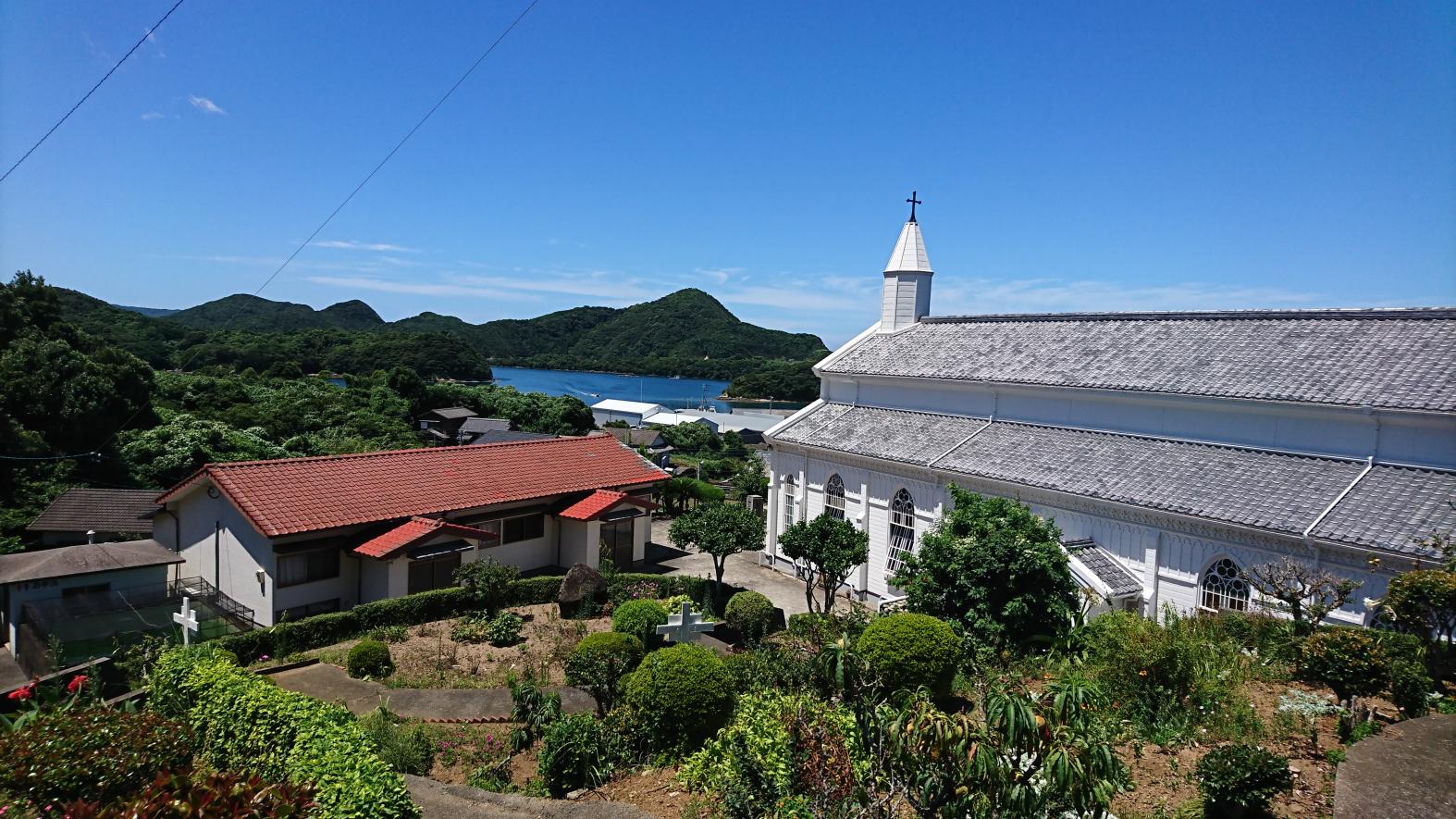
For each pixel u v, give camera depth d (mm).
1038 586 20016
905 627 16734
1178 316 29469
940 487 29422
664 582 30953
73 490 42094
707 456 89312
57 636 24188
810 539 26594
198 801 8453
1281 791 11055
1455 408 19219
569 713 18188
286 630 24406
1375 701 14250
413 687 20875
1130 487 23703
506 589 29000
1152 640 15438
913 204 40688
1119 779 8797
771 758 12508
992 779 8273
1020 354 32188
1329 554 19156
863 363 38438
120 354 62406
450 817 12258
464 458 36938
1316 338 24672
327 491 30828
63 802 9844
